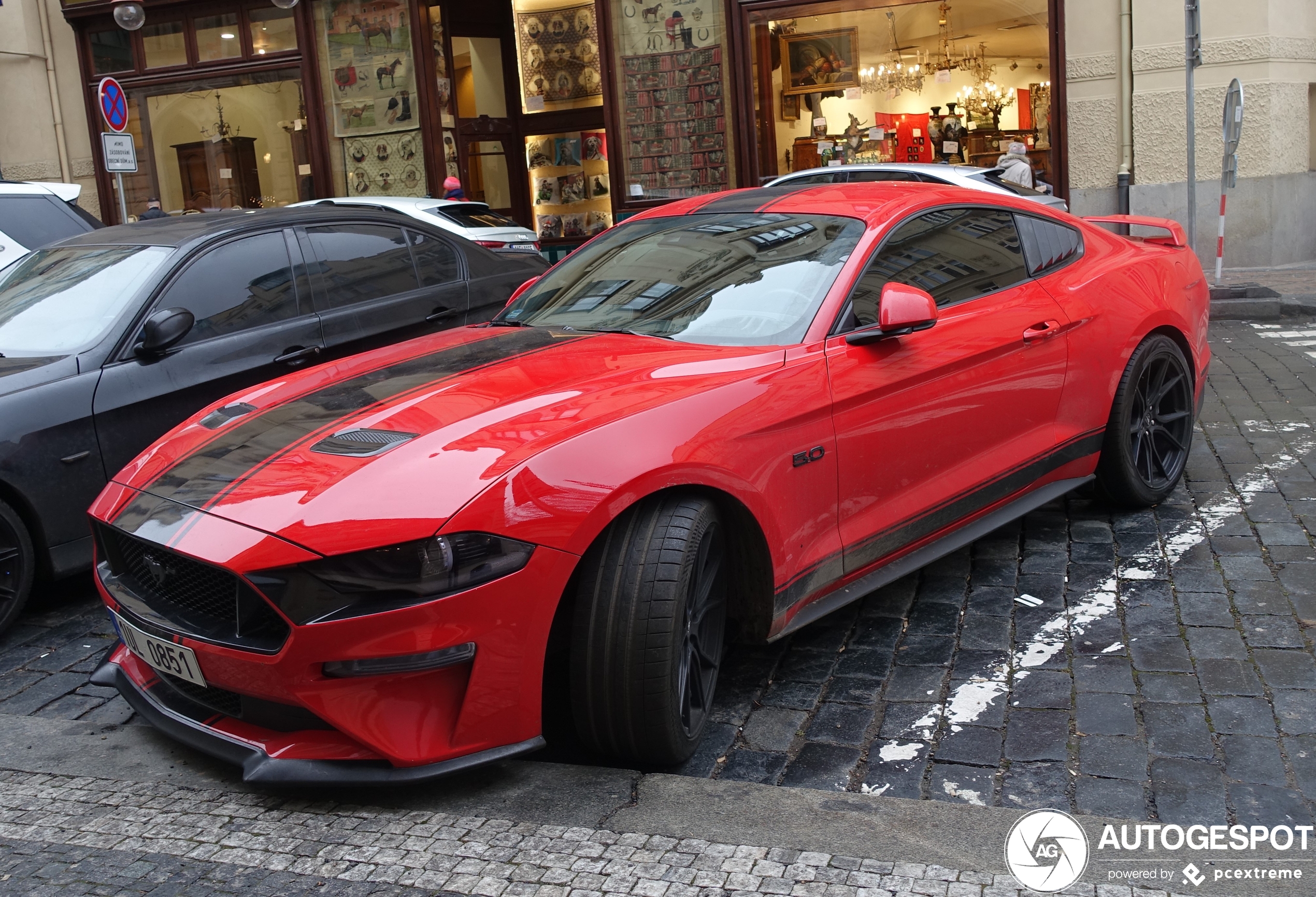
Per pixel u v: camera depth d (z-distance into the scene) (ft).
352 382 11.13
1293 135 43.96
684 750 9.57
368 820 8.79
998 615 12.42
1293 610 11.93
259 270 17.33
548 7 52.49
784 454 10.34
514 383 10.26
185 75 51.47
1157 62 42.86
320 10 49.55
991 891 7.38
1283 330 30.45
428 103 49.14
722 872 7.79
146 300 15.78
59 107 53.57
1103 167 44.19
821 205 13.20
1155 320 15.02
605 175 53.42
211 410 11.47
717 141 45.73
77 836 8.81
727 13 44.52
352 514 8.47
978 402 12.52
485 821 8.66
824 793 8.86
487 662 8.62
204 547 8.68
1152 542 14.33
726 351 10.92
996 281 13.38
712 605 10.05
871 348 11.39
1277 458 17.72
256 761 8.87
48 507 14.15
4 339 15.66
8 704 12.00
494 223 39.50
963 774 9.24
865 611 12.85
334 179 50.93
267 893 7.86
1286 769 8.93
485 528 8.48
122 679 10.67
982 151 42.91
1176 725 9.75
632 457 9.14
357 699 8.50
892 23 43.06
